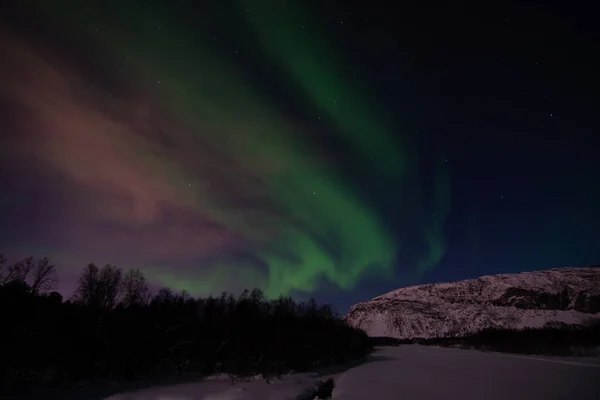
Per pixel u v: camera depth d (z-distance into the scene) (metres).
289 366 21.38
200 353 18.27
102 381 14.17
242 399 12.92
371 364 27.45
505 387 14.52
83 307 18.84
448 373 19.78
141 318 18.62
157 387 14.19
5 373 12.48
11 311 14.46
